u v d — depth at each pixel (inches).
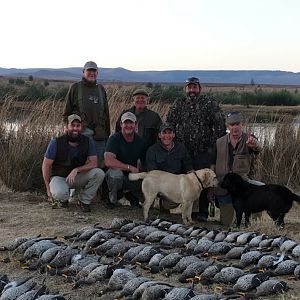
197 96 218.8
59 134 276.7
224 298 121.2
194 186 205.8
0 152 271.7
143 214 213.8
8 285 123.6
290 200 198.2
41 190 266.1
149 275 144.5
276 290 127.0
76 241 177.3
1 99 297.4
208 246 161.8
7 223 199.9
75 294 132.3
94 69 229.1
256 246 166.9
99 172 221.1
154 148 218.5
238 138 213.3
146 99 229.6
